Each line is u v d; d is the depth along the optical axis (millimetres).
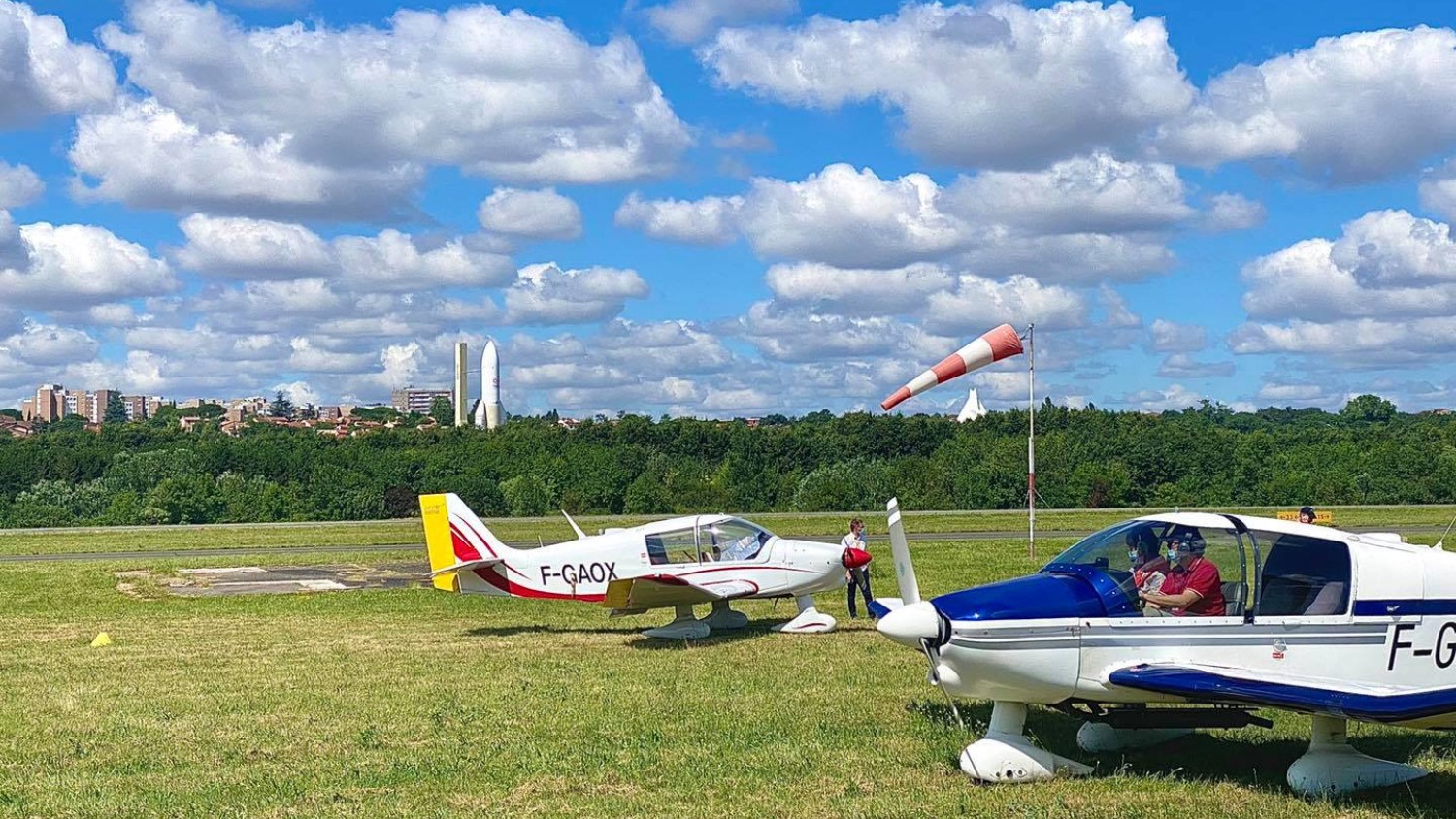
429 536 15484
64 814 6699
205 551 30828
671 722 8875
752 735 8375
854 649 12688
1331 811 6418
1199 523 7402
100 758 8094
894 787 6988
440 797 6934
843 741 8133
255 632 15453
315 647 13742
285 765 7777
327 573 24250
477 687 10648
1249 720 7562
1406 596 7254
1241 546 7270
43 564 27141
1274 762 7578
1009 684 7121
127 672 12086
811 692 10008
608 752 7934
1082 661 7129
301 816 6562
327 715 9438
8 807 6863
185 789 7211
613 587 13211
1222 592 7254
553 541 30891
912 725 8641
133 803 6910
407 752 8078
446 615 16969
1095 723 7973
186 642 14461
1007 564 22438
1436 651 7301
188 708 9852
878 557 24047
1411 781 6941
